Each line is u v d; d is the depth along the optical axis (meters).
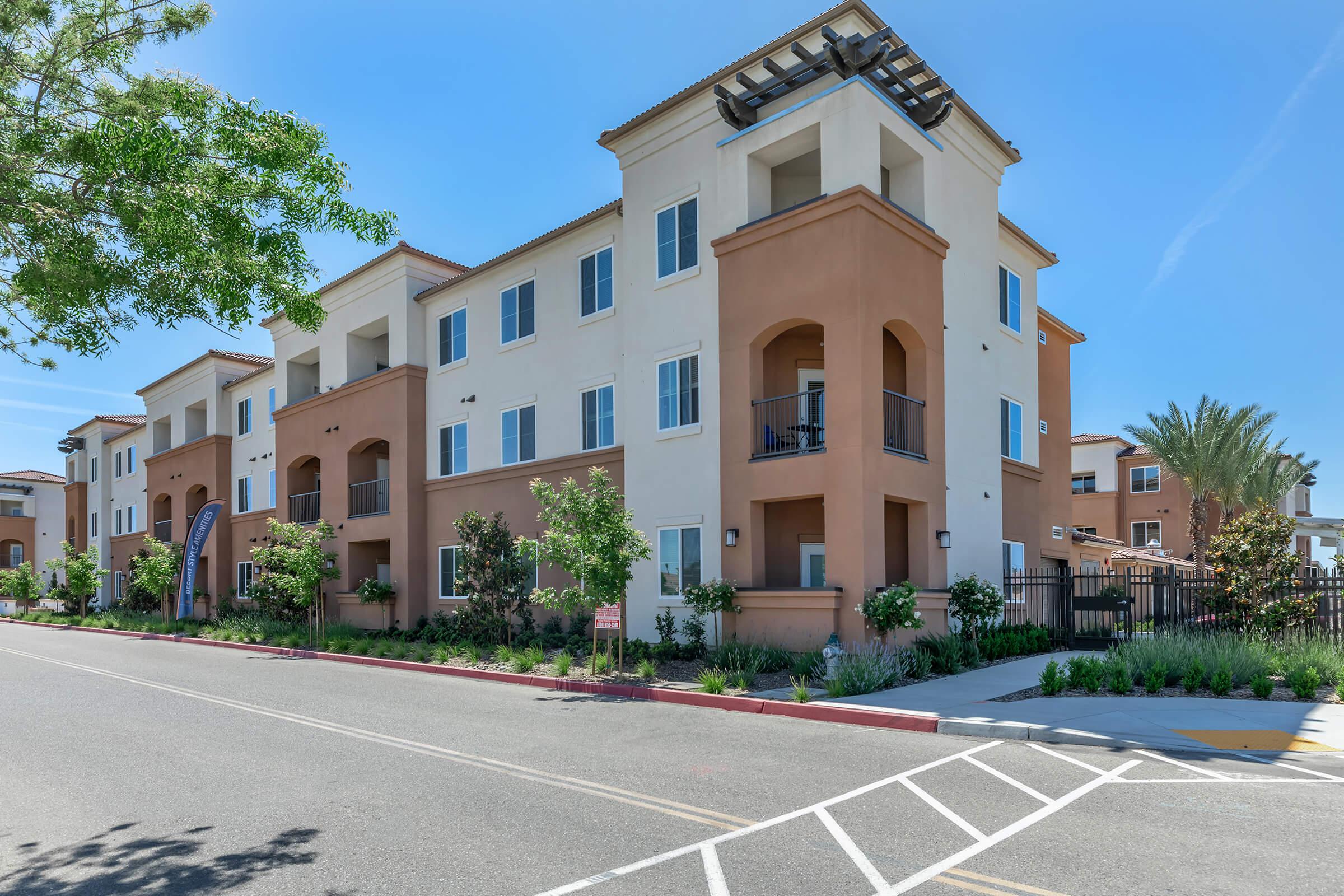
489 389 23.56
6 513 62.84
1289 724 9.69
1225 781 7.49
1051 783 7.51
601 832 6.34
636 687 13.37
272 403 33.56
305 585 23.19
